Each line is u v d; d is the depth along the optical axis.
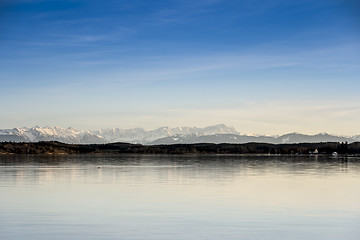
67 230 35.62
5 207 46.53
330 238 33.53
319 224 37.97
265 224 37.97
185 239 33.09
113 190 63.31
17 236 33.66
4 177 88.00
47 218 40.41
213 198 54.00
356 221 39.16
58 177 88.81
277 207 46.72
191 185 70.94
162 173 102.38
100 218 40.53
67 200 52.12
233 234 34.53
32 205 47.94
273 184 72.31
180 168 126.81
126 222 38.72
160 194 58.22
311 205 48.16
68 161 190.25
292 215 41.97
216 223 38.31
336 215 41.97
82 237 33.50
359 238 33.50
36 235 33.97
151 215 42.06
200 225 37.53
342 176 91.44
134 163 167.38
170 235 34.19
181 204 48.91
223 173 102.31
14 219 39.91
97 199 53.03
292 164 156.75
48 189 64.69
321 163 166.62
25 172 104.81
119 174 98.94
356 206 47.47
